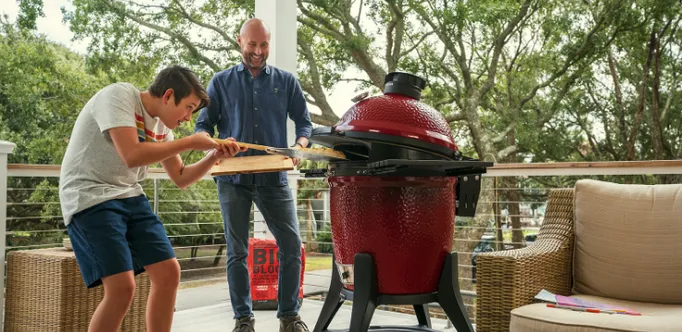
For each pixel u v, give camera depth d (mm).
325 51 12281
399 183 1703
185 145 1736
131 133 1675
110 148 1739
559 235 2166
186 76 1794
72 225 1718
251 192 2627
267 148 1772
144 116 1795
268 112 2693
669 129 11562
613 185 2166
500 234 10773
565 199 2250
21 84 10992
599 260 2068
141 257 1801
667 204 2023
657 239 1989
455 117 12109
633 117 11766
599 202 2131
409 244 1730
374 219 1726
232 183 2596
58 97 11219
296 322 2658
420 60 12000
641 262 1987
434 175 1729
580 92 12008
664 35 11430
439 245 1784
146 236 1799
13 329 2562
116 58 11438
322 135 1735
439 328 2967
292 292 2668
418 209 1731
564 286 2105
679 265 1935
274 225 2654
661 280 1942
